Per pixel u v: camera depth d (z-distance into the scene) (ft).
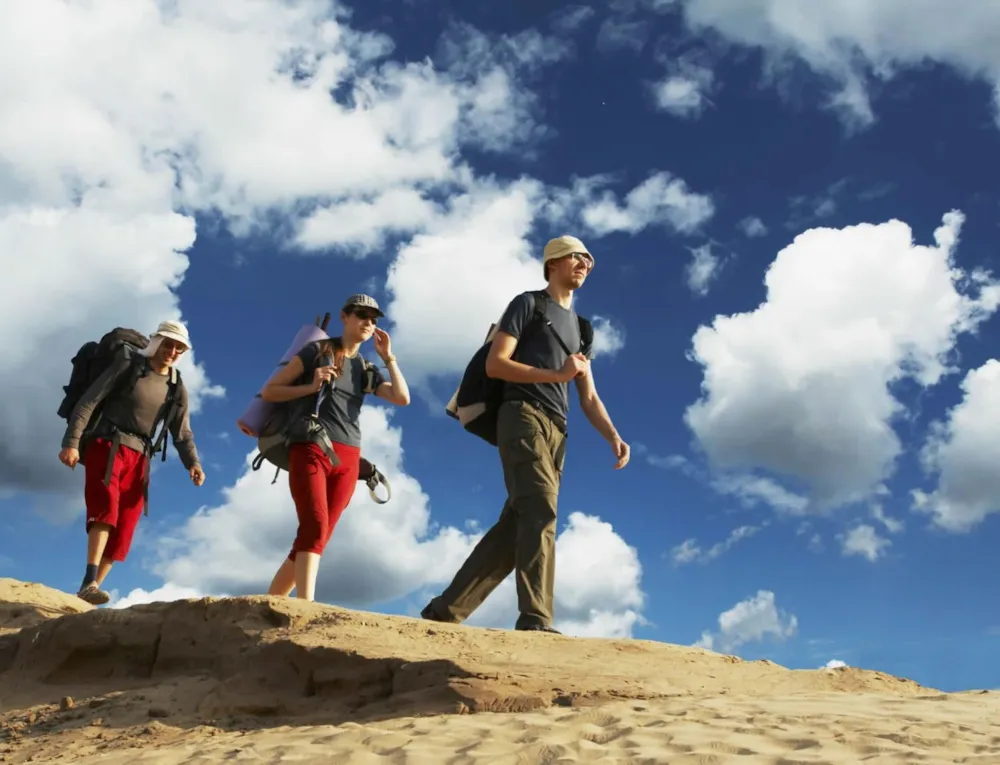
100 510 28.81
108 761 16.87
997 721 15.38
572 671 19.22
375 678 19.03
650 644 21.74
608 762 13.76
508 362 23.66
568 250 24.84
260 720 18.95
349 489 25.22
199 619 22.24
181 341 30.01
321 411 24.76
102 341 30.01
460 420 25.02
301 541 23.85
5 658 23.70
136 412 29.60
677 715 16.14
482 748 14.92
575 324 25.03
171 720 19.29
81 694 21.79
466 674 18.34
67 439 28.78
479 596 24.26
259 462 25.53
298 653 19.83
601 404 25.81
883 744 14.06
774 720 15.57
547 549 23.08
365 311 25.13
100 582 29.17
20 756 18.40
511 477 23.72
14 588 27.73
